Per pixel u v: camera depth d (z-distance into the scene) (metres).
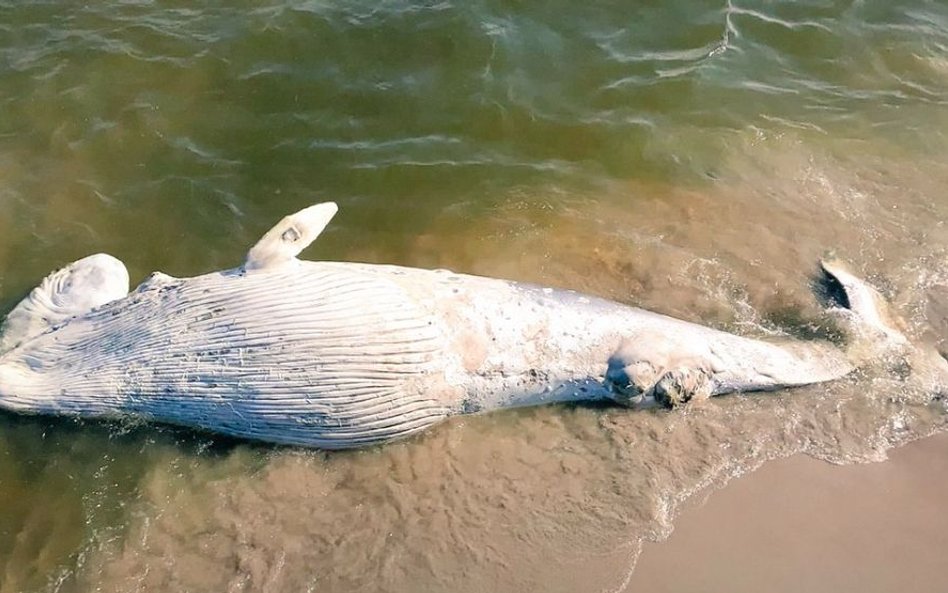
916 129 13.09
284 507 10.70
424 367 10.78
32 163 12.43
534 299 11.19
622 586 10.20
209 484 10.77
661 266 12.08
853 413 11.12
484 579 10.31
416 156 12.67
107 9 13.59
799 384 11.23
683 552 10.36
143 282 11.16
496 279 11.33
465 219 12.34
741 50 13.63
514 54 13.38
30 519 10.57
